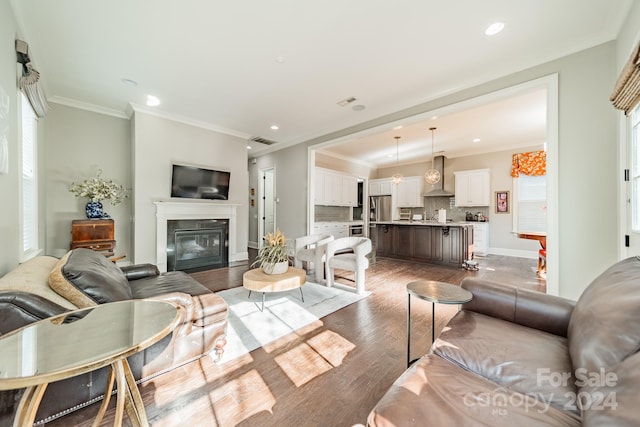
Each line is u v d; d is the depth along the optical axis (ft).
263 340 7.06
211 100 11.98
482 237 21.13
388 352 6.52
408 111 12.23
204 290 7.07
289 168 19.12
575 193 7.64
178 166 14.30
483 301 5.39
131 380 3.78
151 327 3.78
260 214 22.77
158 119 13.80
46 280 4.89
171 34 7.52
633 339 2.66
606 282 3.91
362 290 11.16
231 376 5.52
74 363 2.91
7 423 3.68
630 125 6.33
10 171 6.34
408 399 2.93
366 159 26.58
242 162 17.57
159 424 4.24
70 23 7.04
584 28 7.05
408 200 26.68
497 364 3.66
